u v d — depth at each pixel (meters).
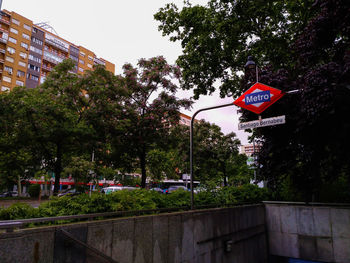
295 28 12.76
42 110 15.60
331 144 7.72
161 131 19.56
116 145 19.11
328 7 7.73
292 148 8.59
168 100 19.27
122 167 22.16
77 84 17.92
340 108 6.56
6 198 25.81
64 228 3.90
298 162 8.99
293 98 7.97
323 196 11.17
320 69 6.70
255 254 9.52
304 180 9.26
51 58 60.12
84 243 4.01
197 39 13.58
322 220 9.34
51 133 16.08
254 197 10.73
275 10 12.30
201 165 28.83
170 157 32.66
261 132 8.94
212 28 13.20
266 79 8.38
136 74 19.80
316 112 6.70
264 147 9.35
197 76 14.36
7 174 28.12
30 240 3.45
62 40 62.50
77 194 5.44
